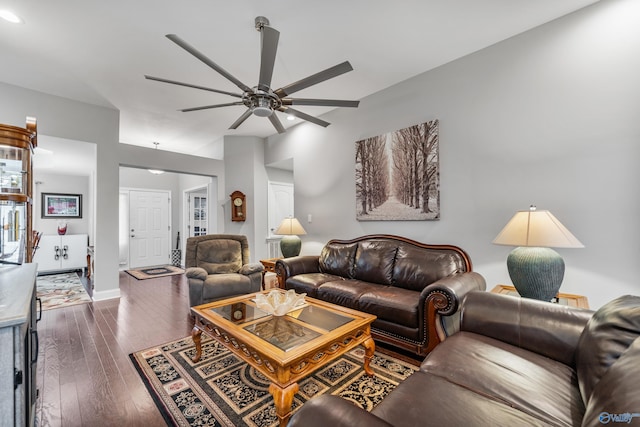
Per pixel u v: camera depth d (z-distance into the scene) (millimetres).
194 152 6559
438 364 1352
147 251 6742
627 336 1029
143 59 2818
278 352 1551
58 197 6043
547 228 1886
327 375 2061
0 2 2047
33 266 1795
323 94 3684
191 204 7164
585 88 2215
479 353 1431
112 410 1709
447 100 2982
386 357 2344
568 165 2293
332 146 4191
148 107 3973
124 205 6457
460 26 2414
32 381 1418
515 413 1011
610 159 2115
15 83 3275
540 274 1911
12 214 2092
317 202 4402
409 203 3260
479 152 2768
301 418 808
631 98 2037
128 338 2711
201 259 3693
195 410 1707
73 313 3412
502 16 2299
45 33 2416
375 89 3557
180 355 2373
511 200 2578
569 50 2281
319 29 2422
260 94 2305
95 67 2953
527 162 2492
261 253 5402
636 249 2023
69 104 3676
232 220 5230
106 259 3979
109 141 3980
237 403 1771
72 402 1779
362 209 3725
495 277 2672
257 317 2133
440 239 3043
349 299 2686
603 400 744
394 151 3395
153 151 4520
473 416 990
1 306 980
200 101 3777
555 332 1434
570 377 1259
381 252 3221
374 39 2572
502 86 2623
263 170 5480
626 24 2053
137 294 4270
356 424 751
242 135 5348
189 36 2482
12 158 2166
